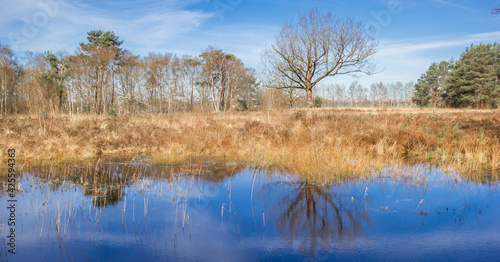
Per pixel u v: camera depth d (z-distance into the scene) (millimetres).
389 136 12875
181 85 53156
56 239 4465
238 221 5133
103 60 40000
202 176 8172
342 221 5094
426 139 11820
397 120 17844
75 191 6777
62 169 8906
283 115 20438
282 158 10016
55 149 11125
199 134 13516
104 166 9430
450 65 67438
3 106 26984
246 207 5789
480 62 52938
